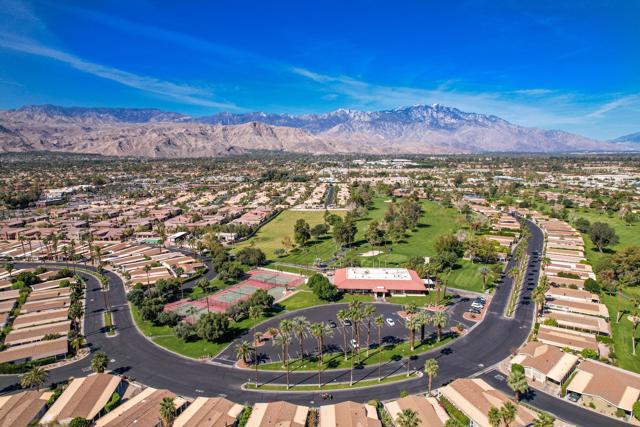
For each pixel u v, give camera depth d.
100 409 98.06
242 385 110.50
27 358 124.12
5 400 100.12
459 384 103.19
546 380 109.06
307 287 183.12
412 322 120.62
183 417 93.56
